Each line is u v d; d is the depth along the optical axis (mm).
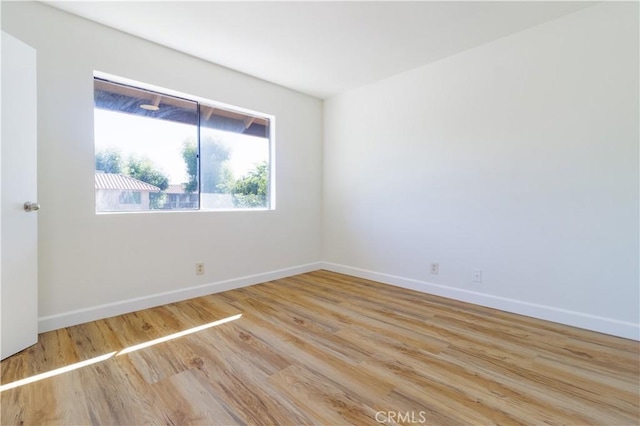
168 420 1300
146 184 2717
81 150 2277
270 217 3592
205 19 2285
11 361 1741
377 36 2535
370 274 3650
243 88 3270
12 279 1792
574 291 2291
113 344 1965
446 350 1919
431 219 3092
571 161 2281
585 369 1706
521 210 2525
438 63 2990
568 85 2275
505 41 2559
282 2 2088
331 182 4082
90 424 1274
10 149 1767
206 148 3115
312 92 3873
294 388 1522
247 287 3309
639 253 2043
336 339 2064
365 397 1457
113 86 2537
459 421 1302
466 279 2857
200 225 2975
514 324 2326
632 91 2041
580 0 2094
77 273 2275
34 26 2068
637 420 1310
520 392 1500
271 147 3656
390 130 3412
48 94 2127
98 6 2127
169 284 2771
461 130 2852
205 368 1696
